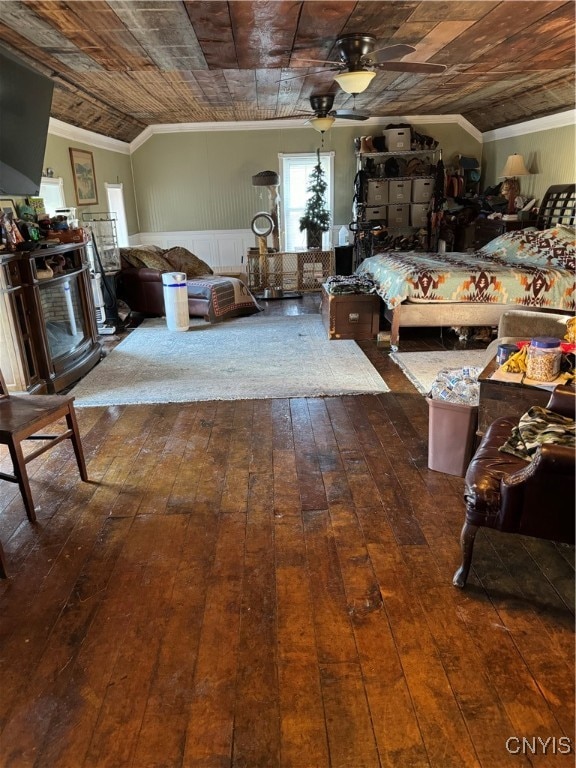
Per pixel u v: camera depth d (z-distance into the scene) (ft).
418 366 14.56
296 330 18.95
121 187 25.08
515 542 7.20
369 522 7.72
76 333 15.05
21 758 4.55
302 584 6.52
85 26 10.43
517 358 8.23
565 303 15.66
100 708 4.98
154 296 21.08
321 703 4.97
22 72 11.95
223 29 10.72
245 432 10.82
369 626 5.85
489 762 4.42
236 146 27.04
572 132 19.94
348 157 27.32
